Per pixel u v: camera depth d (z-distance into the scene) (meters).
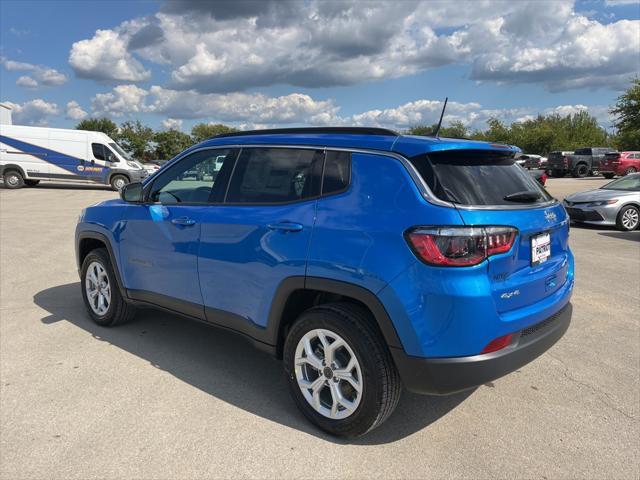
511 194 2.97
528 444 2.98
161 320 5.11
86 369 3.95
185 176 4.02
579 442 2.99
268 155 3.49
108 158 23.69
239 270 3.43
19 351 4.29
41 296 5.92
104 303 4.84
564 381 3.79
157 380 3.77
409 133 3.21
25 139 22.97
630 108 36.34
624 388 3.69
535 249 3.00
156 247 4.07
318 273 2.97
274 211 3.27
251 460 2.80
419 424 3.21
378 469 2.73
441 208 2.64
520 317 2.82
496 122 64.62
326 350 3.02
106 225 4.58
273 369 4.01
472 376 2.65
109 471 2.70
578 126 64.44
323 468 2.74
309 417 3.14
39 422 3.17
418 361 2.67
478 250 2.61
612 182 13.16
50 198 19.11
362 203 2.89
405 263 2.66
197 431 3.09
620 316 5.26
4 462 2.78
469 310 2.59
